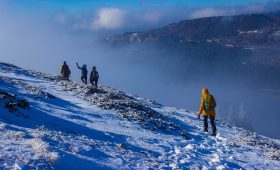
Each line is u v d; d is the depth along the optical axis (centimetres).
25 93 2064
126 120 1962
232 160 1512
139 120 2033
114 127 1689
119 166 1035
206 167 1290
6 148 870
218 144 1817
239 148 1831
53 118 1510
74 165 899
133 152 1262
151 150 1369
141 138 1546
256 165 1520
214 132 2148
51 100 2067
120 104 2444
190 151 1510
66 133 1281
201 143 1770
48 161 848
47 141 1045
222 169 1318
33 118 1390
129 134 1577
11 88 2125
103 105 2253
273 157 1778
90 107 2152
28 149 895
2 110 1322
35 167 797
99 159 1038
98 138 1362
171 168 1179
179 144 1614
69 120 1580
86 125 1563
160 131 1903
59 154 921
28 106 1541
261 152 1855
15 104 1452
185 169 1216
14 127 1120
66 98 2378
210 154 1557
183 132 2030
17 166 770
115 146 1288
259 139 2677
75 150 1040
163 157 1302
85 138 1288
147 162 1169
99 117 1884
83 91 2786
